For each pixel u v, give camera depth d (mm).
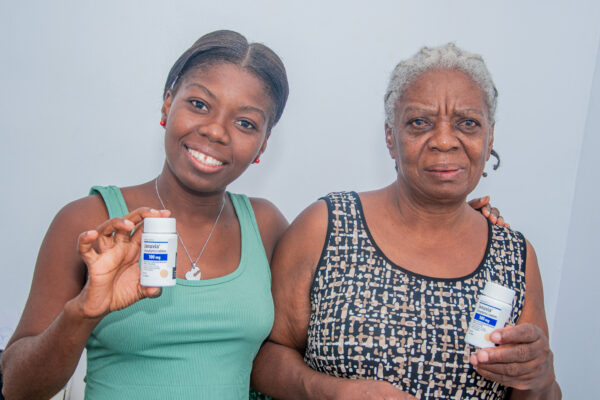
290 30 2225
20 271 2164
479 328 1157
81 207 1284
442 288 1342
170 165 1317
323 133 2293
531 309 1414
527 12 2262
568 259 2328
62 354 1062
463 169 1295
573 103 2297
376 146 2314
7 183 2131
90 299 1003
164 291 1249
